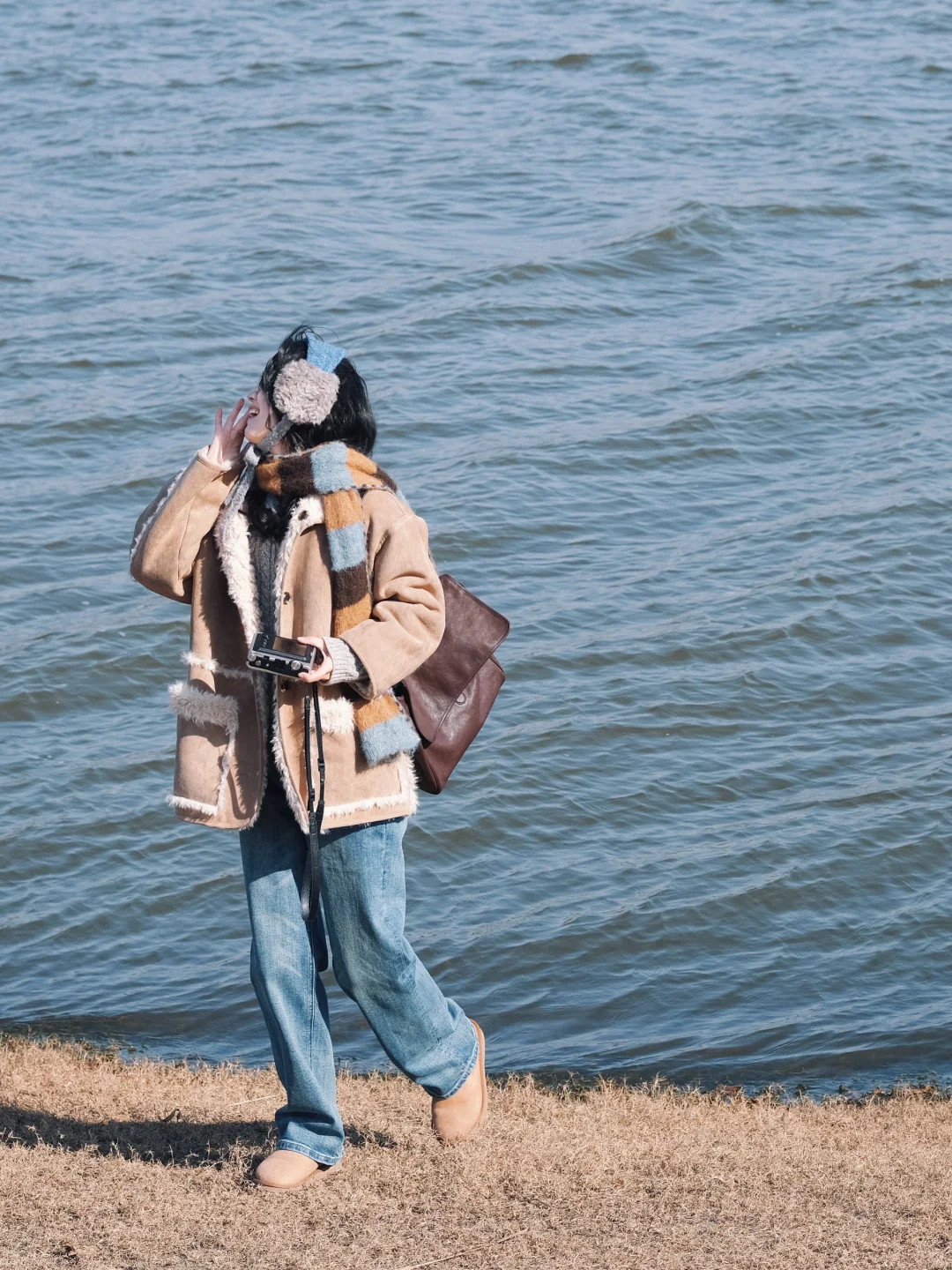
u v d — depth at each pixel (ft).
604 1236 12.78
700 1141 16.52
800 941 38.19
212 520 13.34
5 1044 24.32
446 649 13.92
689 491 66.23
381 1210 13.26
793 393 75.25
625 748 47.78
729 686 51.49
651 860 41.98
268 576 13.24
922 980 36.29
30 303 85.92
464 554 60.54
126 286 88.12
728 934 38.52
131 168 110.83
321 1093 13.82
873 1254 12.48
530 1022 34.81
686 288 89.81
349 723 13.14
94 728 49.96
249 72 133.80
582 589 58.03
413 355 79.46
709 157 111.86
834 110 121.49
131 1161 14.57
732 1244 12.62
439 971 36.94
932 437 70.79
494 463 67.62
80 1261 11.83
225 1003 35.27
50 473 67.10
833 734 48.91
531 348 80.64
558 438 70.28
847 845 42.24
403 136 117.60
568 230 97.40
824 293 88.07
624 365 78.79
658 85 129.39
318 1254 12.12
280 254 92.63
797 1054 32.76
